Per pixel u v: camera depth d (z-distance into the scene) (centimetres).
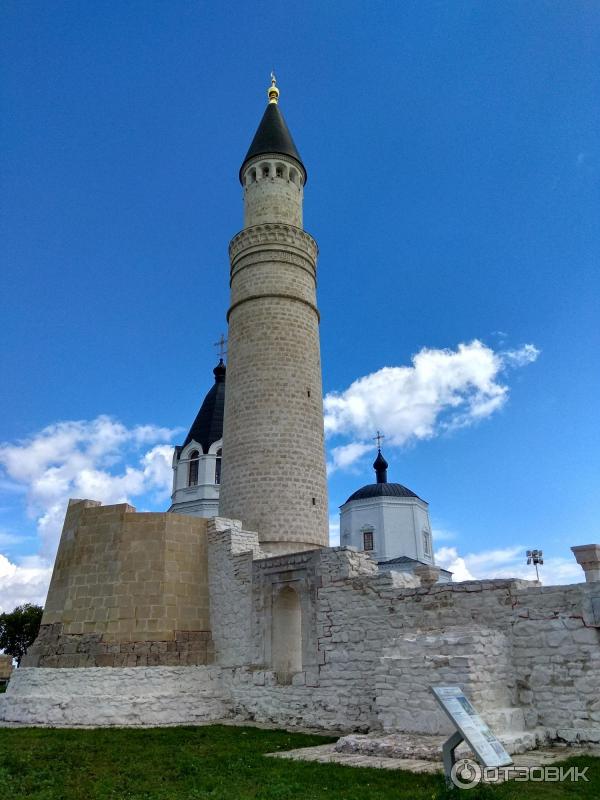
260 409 2772
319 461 2817
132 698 2053
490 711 1413
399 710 1514
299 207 3284
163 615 2275
